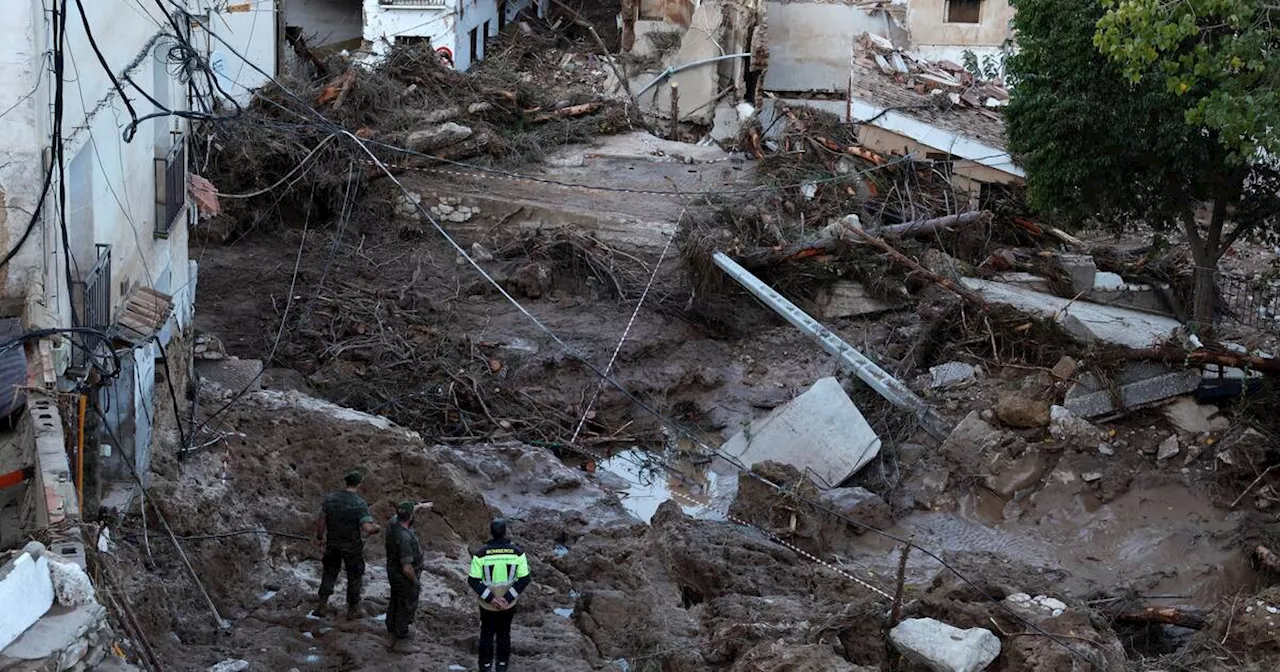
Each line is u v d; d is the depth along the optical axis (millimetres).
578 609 31938
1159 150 44156
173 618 26703
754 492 42375
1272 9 36781
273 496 34000
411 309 53781
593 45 89688
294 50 75750
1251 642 30234
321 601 28891
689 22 77750
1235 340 49594
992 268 57062
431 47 76625
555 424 48281
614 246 58156
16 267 25078
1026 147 47500
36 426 22547
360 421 37469
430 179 62500
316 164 59531
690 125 76625
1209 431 43469
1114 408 44469
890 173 62906
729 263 53281
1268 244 53969
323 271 55969
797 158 65000
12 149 24656
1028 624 27766
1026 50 46281
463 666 27219
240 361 43188
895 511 43062
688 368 52031
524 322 53500
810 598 33906
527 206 60531
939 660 26859
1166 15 35844
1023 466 43688
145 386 30828
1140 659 30000
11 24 24078
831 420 45250
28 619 16859
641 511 44062
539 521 39125
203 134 56500
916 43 79125
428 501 35938
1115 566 40062
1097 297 55406
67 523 19719
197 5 43125
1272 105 35438
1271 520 40156
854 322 54188
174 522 29453
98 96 28094
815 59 79000
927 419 46281
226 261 56156
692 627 31031
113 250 29625
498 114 71000
